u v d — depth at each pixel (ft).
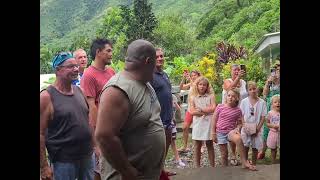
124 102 8.17
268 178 17.29
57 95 10.70
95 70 12.85
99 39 13.02
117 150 8.15
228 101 18.84
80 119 10.94
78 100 11.07
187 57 44.55
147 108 8.46
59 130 10.68
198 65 38.91
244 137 19.17
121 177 8.46
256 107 19.34
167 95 14.62
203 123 19.65
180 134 26.50
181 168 19.93
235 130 18.86
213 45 45.16
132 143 8.43
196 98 19.80
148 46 8.56
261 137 19.57
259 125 19.44
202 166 20.29
